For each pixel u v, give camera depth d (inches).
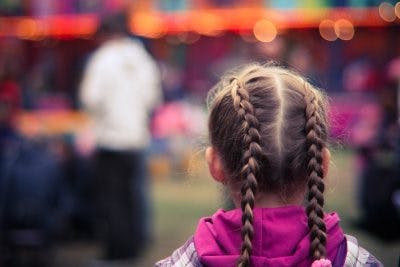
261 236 62.6
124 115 221.8
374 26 530.0
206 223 66.1
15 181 219.1
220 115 66.3
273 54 177.8
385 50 559.2
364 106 473.1
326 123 67.7
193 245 64.9
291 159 63.8
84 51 536.7
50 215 225.3
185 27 539.2
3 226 219.1
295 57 180.1
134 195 229.5
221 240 63.9
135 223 232.8
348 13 522.6
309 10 526.6
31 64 537.3
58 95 487.5
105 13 224.4
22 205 218.5
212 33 546.6
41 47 546.0
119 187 225.8
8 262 223.8
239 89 65.8
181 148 431.5
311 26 526.6
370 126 269.9
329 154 67.5
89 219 265.4
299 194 65.6
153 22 533.6
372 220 261.9
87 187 262.2
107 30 222.2
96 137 224.2
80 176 260.8
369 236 266.7
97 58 222.5
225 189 72.5
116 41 223.0
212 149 67.9
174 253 66.3
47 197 223.0
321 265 60.4
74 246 261.3
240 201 64.2
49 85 489.7
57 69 526.9
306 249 62.2
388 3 514.0
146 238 243.3
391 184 254.7
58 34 534.6
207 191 382.9
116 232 227.3
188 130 433.1
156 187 397.4
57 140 265.4
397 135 258.8
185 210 334.3
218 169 67.4
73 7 534.9
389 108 262.7
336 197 335.9
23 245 219.6
